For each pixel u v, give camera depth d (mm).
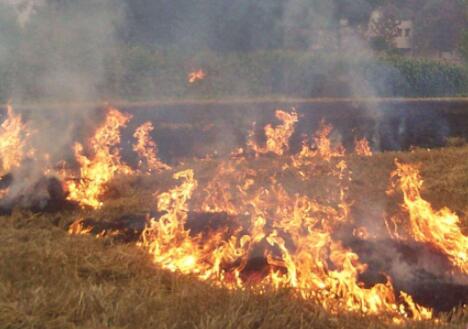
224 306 5105
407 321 5258
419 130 16766
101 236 7242
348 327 5113
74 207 8328
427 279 6191
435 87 28672
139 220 7691
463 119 16812
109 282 5738
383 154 13180
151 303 5164
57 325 4734
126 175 10469
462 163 12039
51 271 5801
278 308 5148
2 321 4691
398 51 35031
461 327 5211
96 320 4777
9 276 5641
